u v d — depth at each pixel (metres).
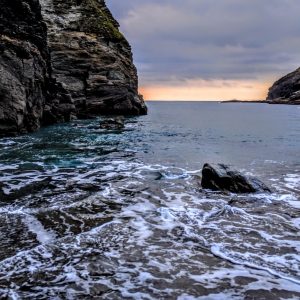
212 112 97.56
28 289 5.18
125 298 4.99
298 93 161.25
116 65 54.50
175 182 12.35
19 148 19.86
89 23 55.31
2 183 11.94
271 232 7.67
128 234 7.41
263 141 27.06
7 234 7.26
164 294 5.11
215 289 5.26
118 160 16.97
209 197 10.45
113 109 54.03
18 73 25.83
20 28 27.75
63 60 49.81
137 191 11.05
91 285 5.32
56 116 37.66
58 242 6.89
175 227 7.88
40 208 9.08
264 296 5.07
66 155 18.06
